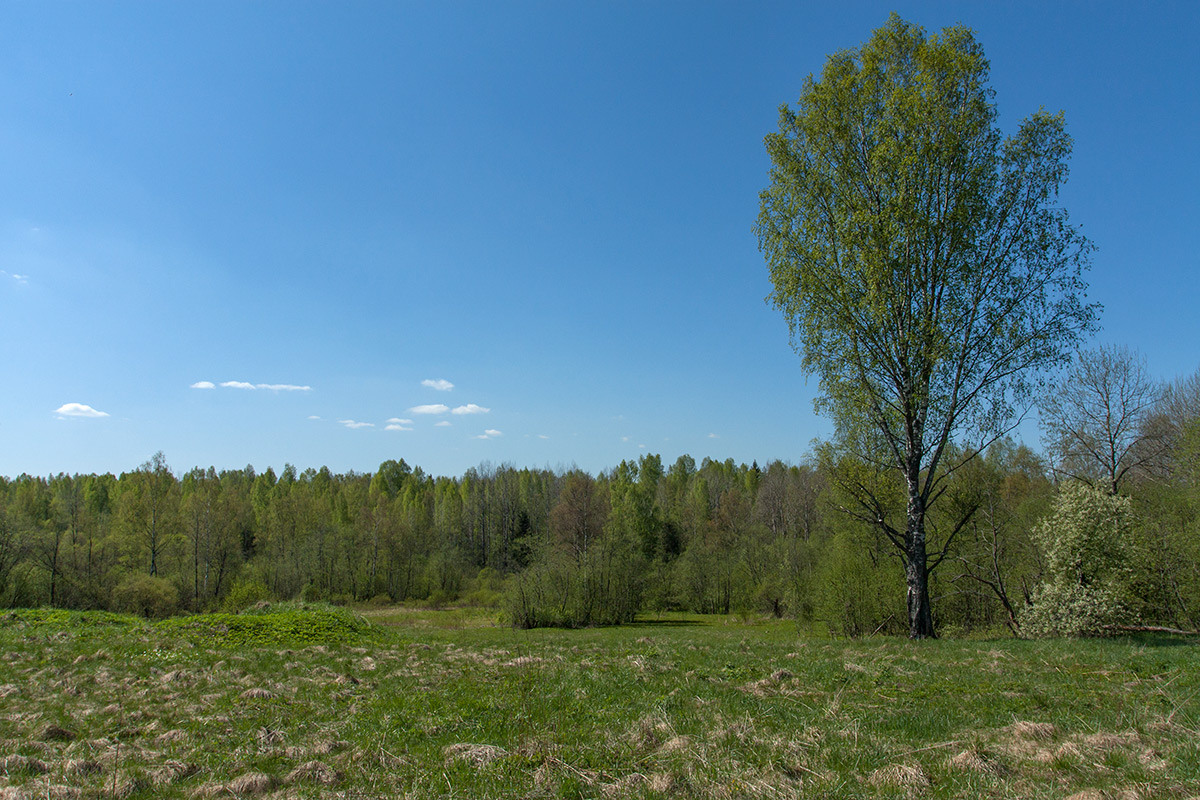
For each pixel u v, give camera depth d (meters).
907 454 22.89
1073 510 21.92
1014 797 6.38
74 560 52.47
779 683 12.98
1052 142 20.89
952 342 21.38
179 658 17.52
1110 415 28.25
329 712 11.39
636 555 53.78
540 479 99.94
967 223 21.19
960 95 21.69
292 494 77.12
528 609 46.78
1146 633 21.17
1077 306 20.61
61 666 16.08
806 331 23.31
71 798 7.12
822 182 22.72
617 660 17.31
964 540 29.78
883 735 8.85
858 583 31.14
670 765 7.79
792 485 71.56
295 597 63.66
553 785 7.25
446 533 81.69
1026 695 11.20
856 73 22.56
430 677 15.14
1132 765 7.09
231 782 7.61
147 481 57.91
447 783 7.42
